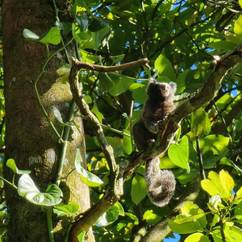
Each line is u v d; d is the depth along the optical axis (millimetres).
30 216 4641
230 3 8445
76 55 5465
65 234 4578
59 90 5188
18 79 5246
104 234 8086
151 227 7039
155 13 8547
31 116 5043
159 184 6652
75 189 4832
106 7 8562
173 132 4605
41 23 5531
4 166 5039
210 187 5207
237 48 4184
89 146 7793
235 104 8703
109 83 5754
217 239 5254
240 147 8273
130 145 6293
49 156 4859
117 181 4578
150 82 6746
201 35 8789
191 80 7488
